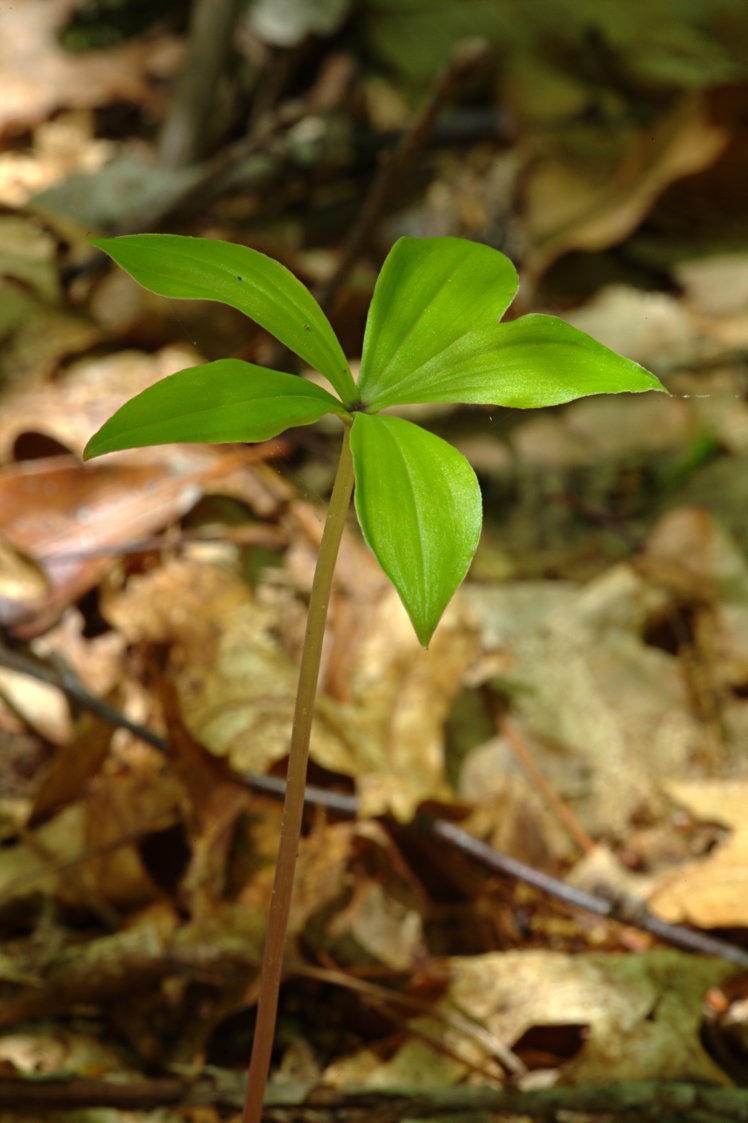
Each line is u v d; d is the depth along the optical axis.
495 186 1.59
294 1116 0.71
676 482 1.27
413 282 0.58
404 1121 0.71
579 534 1.21
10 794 0.88
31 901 0.80
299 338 0.57
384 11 1.86
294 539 1.08
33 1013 0.73
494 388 0.57
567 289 1.49
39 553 1.00
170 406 0.55
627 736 1.02
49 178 1.47
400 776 0.89
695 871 0.87
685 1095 0.70
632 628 1.09
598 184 1.60
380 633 0.98
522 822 0.93
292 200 1.54
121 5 1.75
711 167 1.54
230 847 0.84
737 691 1.07
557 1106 0.70
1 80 1.61
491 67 1.79
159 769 0.87
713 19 2.10
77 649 0.98
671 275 1.52
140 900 0.81
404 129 1.62
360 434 0.56
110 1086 0.69
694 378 1.38
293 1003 0.77
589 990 0.77
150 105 1.65
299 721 0.58
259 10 1.68
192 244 0.58
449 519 0.55
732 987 0.80
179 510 1.04
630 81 1.89
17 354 1.19
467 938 0.85
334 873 0.83
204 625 0.97
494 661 1.03
